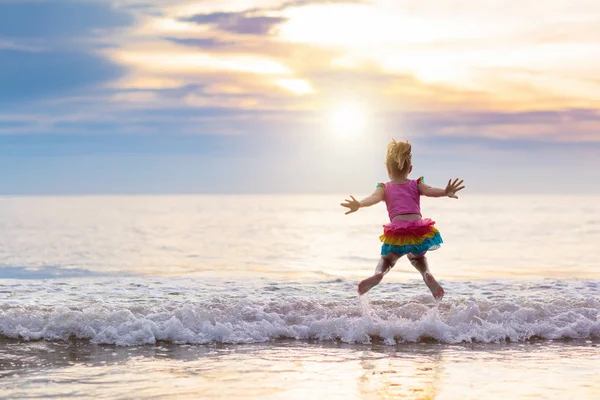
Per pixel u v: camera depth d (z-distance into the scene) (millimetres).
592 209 104375
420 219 6762
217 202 199125
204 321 6418
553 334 6473
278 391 4430
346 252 24828
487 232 40750
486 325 6496
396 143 7055
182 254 24141
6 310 6727
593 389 4500
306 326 6488
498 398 4270
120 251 25781
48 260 21453
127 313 6430
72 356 5512
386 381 4719
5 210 94188
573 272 16203
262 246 28531
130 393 4355
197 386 4551
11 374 4871
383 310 6883
